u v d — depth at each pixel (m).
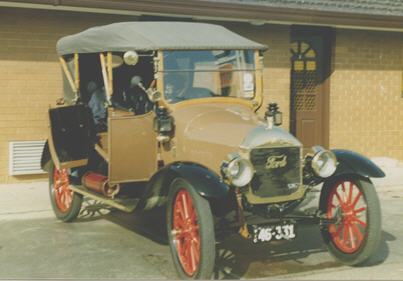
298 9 10.45
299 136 11.80
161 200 5.59
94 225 7.19
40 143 9.48
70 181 7.14
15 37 9.18
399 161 12.51
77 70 6.98
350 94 12.08
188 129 5.54
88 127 6.64
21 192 8.78
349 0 11.38
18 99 9.30
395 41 12.42
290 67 11.36
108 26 6.61
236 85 6.14
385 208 8.28
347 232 5.50
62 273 5.33
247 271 5.36
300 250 6.04
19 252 6.03
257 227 4.97
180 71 5.88
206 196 4.68
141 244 6.34
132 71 6.99
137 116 5.78
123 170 5.76
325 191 5.76
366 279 5.04
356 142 12.22
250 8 10.01
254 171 4.98
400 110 12.58
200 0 9.58
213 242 4.75
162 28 6.23
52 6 8.84
